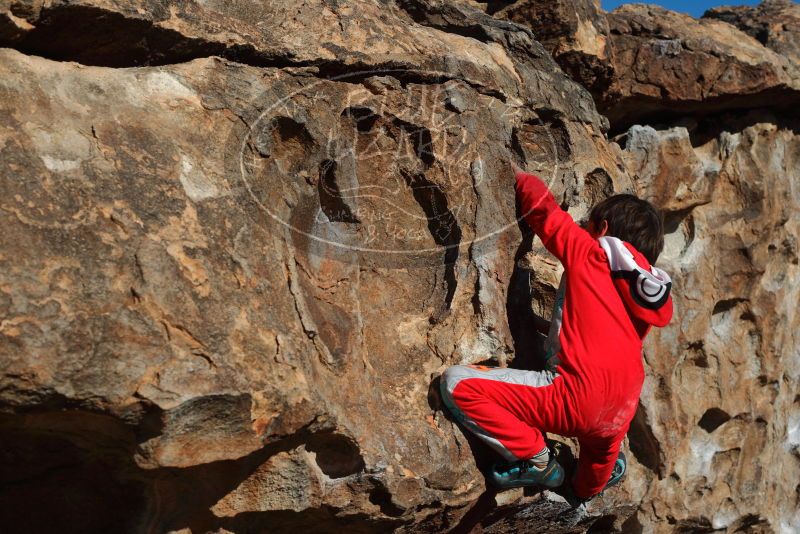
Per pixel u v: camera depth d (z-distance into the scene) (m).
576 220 3.06
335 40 2.57
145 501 2.20
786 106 4.20
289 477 2.23
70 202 1.90
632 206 2.67
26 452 2.16
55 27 2.13
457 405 2.51
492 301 2.72
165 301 1.95
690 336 3.60
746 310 3.94
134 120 2.11
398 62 2.62
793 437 4.34
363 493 2.37
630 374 2.48
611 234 2.68
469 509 2.64
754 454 3.96
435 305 2.73
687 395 3.61
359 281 2.61
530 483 2.60
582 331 2.48
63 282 1.83
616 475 2.82
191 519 2.22
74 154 1.97
